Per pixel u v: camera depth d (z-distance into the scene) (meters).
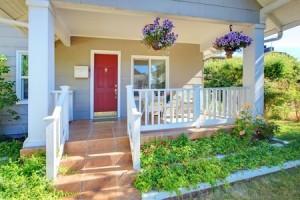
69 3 3.51
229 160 3.52
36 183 2.72
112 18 4.75
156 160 3.33
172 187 2.81
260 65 4.82
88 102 6.30
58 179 2.87
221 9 4.46
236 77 9.62
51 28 3.53
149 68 6.86
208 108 4.71
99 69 6.43
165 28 3.91
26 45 5.72
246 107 4.57
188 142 3.95
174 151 3.65
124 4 3.80
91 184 2.88
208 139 4.16
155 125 4.20
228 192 2.98
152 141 3.89
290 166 3.67
